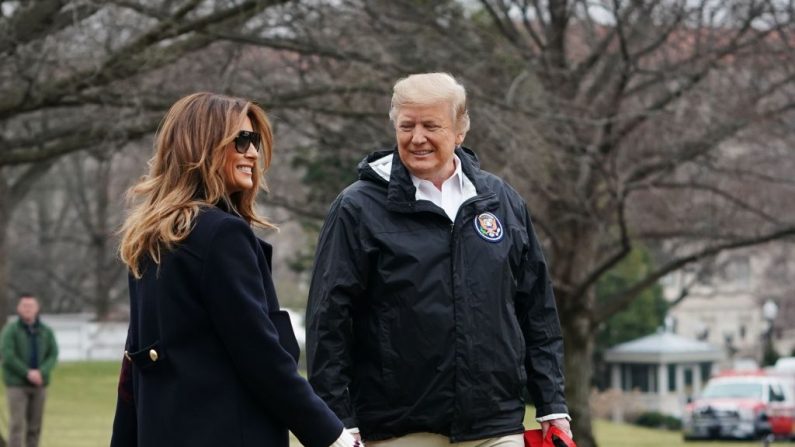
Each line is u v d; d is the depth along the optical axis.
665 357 67.31
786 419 39.31
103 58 15.30
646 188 22.92
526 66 19.17
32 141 17.80
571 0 21.94
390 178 6.34
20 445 17.88
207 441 4.72
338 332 6.22
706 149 22.00
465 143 17.78
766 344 68.19
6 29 14.06
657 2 20.95
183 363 4.79
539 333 6.61
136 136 16.47
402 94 6.37
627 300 24.72
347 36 16.69
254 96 16.64
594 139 21.88
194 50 15.81
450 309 6.21
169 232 4.80
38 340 18.02
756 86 21.98
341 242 6.29
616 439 34.03
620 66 21.42
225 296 4.76
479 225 6.34
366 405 6.33
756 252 36.16
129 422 5.09
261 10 15.04
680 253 32.66
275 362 4.76
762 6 20.38
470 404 6.20
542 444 6.49
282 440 4.88
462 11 19.77
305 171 32.59
